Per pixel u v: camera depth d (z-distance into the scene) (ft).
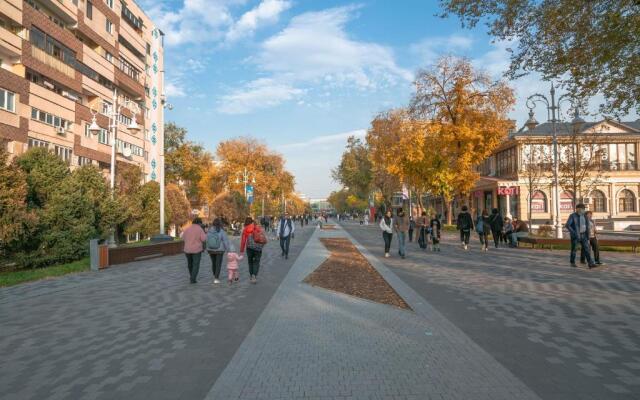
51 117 102.78
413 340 20.53
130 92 150.82
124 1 145.18
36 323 25.17
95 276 45.44
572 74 39.75
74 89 112.78
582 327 22.20
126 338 21.72
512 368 16.66
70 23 114.93
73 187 57.77
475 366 16.88
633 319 23.54
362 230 163.73
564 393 14.25
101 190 69.21
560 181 80.33
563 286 33.73
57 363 18.13
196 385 15.51
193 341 20.99
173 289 36.40
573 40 38.52
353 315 25.89
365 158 215.31
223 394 14.49
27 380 16.24
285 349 19.31
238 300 31.17
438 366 16.93
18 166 50.08
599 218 152.87
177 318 25.85
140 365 17.69
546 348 19.03
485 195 179.93
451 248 72.28
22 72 93.71
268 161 224.33
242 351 19.07
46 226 54.29
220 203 170.71
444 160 113.09
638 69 37.40
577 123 76.18
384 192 191.21
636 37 35.73
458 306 27.73
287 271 47.09
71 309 29.01
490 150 109.50
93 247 50.34
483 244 66.95
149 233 100.42
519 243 76.54
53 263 56.49
